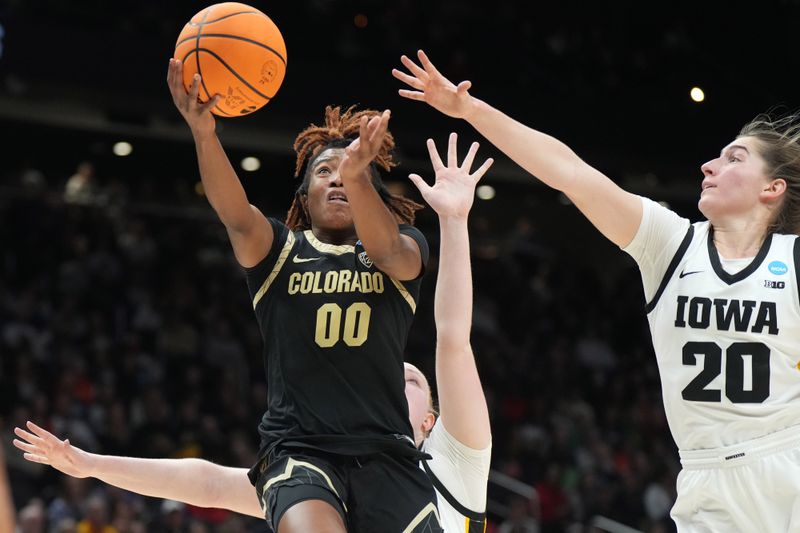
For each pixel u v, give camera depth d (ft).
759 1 58.85
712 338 12.94
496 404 53.06
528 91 55.88
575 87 58.70
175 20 53.52
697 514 12.98
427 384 16.29
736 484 12.62
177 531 36.58
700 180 60.54
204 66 12.09
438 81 12.89
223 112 12.53
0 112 53.21
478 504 14.42
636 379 59.62
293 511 11.57
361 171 12.05
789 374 12.71
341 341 12.53
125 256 53.36
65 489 36.91
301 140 14.30
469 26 58.18
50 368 44.06
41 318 47.47
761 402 12.66
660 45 60.29
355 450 12.22
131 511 36.29
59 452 13.85
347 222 13.20
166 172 61.52
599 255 73.20
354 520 12.22
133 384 45.68
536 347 59.93
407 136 53.52
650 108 58.03
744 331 12.80
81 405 42.42
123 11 51.83
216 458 42.19
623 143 57.16
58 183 59.62
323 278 12.79
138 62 49.78
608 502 45.73
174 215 58.03
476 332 58.70
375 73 53.52
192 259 55.67
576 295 65.77
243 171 61.36
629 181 60.90
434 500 12.62
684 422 13.03
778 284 12.89
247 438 44.86
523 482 46.19
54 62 48.08
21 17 47.62
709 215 13.64
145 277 52.80
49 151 58.90
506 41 58.59
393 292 12.89
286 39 54.34
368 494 12.25
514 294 62.90
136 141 57.52
